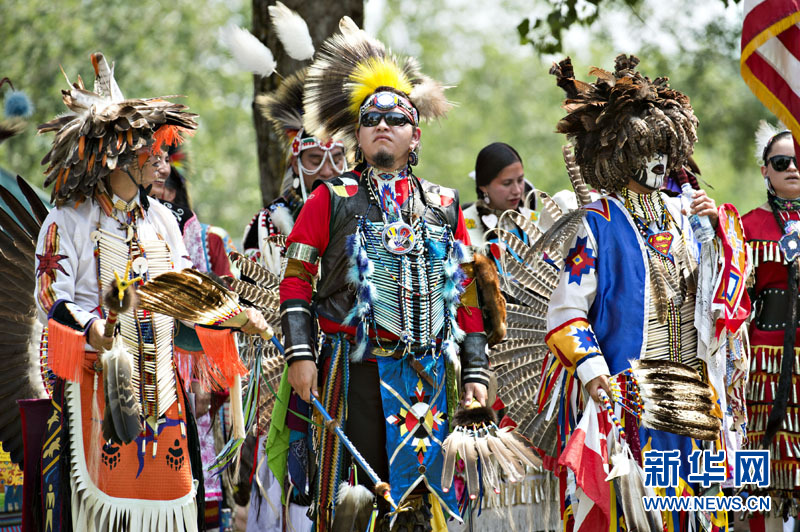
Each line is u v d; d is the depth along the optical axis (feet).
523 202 39.04
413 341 24.43
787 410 33.19
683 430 24.35
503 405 29.04
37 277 24.04
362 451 24.43
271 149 43.75
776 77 27.53
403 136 25.23
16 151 93.40
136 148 24.13
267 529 31.07
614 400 24.52
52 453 24.25
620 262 25.44
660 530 24.54
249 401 27.32
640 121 25.23
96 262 24.62
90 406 24.25
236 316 24.54
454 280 25.17
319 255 25.11
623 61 26.58
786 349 32.24
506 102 168.04
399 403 24.29
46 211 26.68
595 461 24.38
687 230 26.40
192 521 25.14
